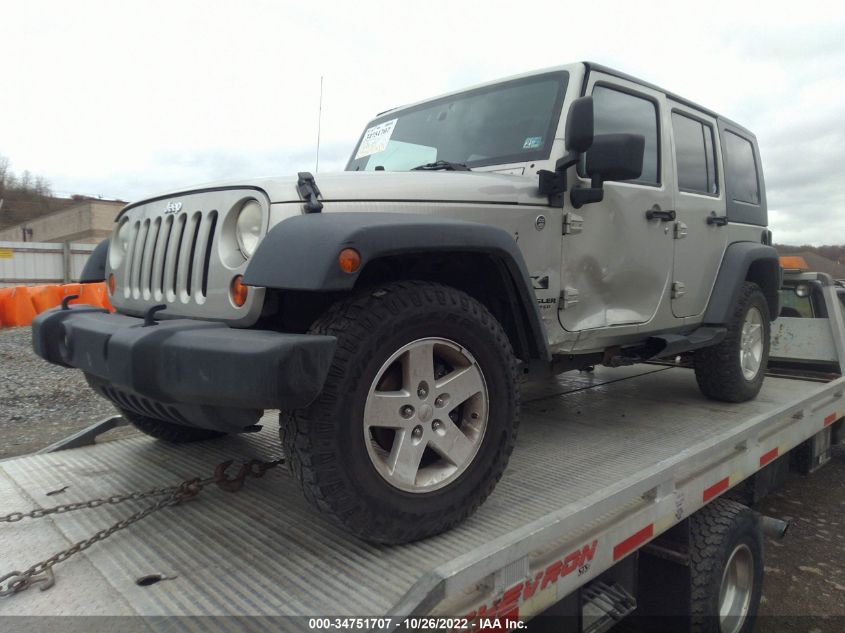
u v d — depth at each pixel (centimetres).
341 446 176
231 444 300
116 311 272
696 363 383
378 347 183
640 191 320
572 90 293
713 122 407
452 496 196
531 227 256
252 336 172
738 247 397
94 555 188
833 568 374
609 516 217
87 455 286
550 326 271
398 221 188
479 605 157
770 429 338
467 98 334
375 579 171
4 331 1131
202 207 217
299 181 199
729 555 266
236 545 193
